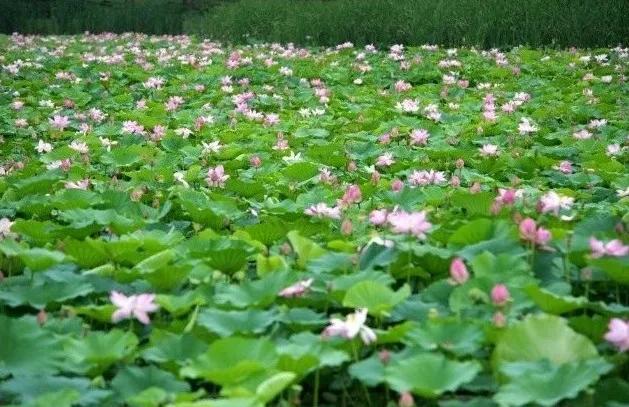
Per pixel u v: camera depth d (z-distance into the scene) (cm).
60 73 1326
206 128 865
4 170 679
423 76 1320
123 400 289
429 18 1712
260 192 581
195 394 277
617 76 1241
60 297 360
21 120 908
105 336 317
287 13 1992
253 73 1350
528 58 1425
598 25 1573
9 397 295
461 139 827
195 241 423
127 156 701
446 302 361
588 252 370
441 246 429
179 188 564
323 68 1407
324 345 301
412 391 277
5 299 354
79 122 949
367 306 333
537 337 300
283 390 301
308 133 838
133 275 381
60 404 266
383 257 391
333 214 465
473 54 1507
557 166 688
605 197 602
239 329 327
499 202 442
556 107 998
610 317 328
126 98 1132
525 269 364
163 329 342
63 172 649
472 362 285
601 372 275
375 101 1092
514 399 266
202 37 2166
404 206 519
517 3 1620
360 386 322
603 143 783
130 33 2380
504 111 948
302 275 374
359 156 732
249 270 424
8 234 439
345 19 1781
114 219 461
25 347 308
